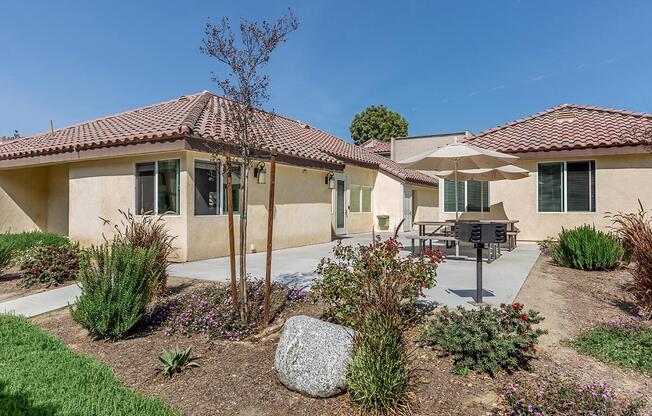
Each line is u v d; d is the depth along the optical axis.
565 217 12.79
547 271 8.77
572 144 12.41
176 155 10.08
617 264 8.72
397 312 4.21
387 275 4.62
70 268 8.59
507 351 4.05
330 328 4.04
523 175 12.10
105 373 4.31
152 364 4.57
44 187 15.48
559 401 3.35
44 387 3.96
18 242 11.82
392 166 22.42
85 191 12.05
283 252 12.23
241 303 5.67
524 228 13.46
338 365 3.73
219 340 5.18
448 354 4.42
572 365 4.28
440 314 5.16
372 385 3.46
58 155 11.88
